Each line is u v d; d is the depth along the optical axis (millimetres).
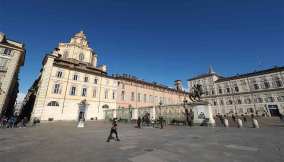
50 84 37062
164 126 23359
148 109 31625
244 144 8867
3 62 31344
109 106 46375
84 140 11414
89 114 42000
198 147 8453
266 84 51875
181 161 6109
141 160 6316
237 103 57500
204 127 20000
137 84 55625
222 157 6523
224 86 62531
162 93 63188
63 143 10234
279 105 47531
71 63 44344
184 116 24797
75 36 54625
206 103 22188
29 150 8273
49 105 35938
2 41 32312
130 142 10422
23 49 34250
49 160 6488
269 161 5820
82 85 42406
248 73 57188
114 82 49375
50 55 38656
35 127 22562
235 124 23969
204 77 69812
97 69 48531
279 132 13078
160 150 7957
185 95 72812
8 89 31062
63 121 35906
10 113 44625
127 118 36156
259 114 51031
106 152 7723
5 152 7859
